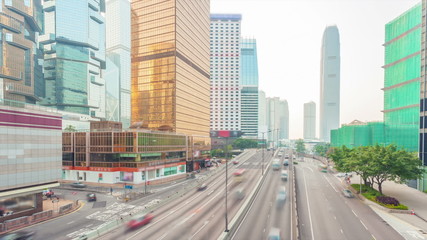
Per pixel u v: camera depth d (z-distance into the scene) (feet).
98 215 123.03
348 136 399.44
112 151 205.36
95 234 95.45
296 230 99.30
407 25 252.62
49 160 133.39
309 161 383.45
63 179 219.00
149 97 354.33
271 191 169.99
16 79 513.86
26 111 121.80
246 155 414.62
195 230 98.58
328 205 138.31
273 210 126.82
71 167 215.31
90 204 144.77
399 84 265.54
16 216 116.26
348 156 204.44
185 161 277.85
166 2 346.95
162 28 348.79
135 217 117.08
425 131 175.73
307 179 222.07
